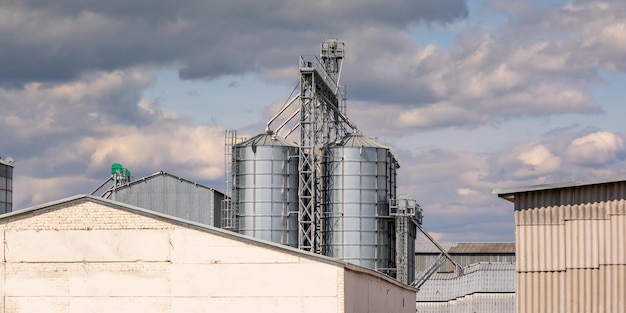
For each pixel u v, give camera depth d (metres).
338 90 106.12
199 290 50.34
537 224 44.78
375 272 59.62
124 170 109.94
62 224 51.47
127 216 51.09
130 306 50.69
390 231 102.06
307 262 49.88
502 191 45.41
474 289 125.88
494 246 157.88
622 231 43.41
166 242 50.72
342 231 98.25
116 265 50.97
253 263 50.19
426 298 127.56
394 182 105.00
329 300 49.59
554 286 44.34
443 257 113.56
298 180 98.81
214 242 50.47
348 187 98.38
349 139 100.38
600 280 43.69
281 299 49.84
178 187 104.56
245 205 97.94
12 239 51.59
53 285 51.19
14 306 51.25
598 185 43.94
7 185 102.50
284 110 100.12
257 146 98.00
